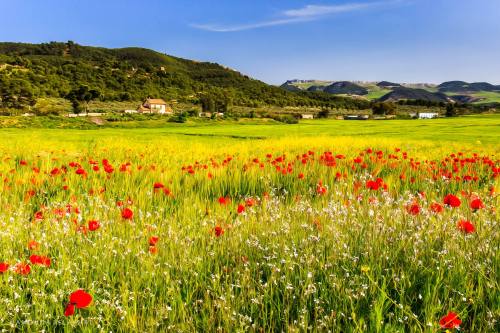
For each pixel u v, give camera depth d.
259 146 24.42
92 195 7.67
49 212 6.29
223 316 3.23
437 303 3.30
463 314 3.27
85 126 75.25
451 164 12.23
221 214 6.37
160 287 3.85
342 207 5.80
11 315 3.32
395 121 114.00
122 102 194.12
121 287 3.78
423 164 12.16
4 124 68.88
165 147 23.94
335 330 3.11
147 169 11.53
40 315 3.35
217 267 4.06
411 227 4.86
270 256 4.29
